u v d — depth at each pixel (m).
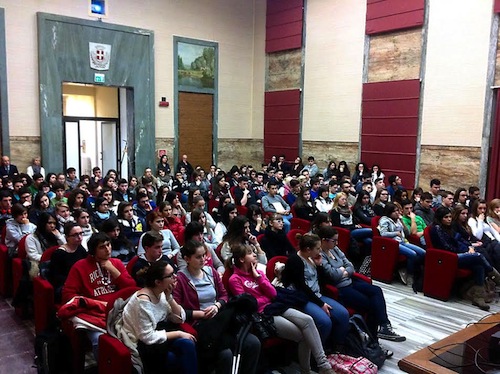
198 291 3.28
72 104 12.34
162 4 11.61
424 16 9.38
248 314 3.19
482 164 8.65
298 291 3.53
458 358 2.51
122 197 7.93
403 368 2.48
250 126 13.81
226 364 2.89
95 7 10.51
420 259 5.58
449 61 9.05
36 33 9.80
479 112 8.66
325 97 11.54
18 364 3.55
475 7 8.62
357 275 4.16
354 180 10.28
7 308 4.68
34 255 4.28
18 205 4.97
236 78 13.30
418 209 6.56
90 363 3.48
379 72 10.30
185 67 12.20
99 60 10.64
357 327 3.61
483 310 4.93
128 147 11.70
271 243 4.89
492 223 5.95
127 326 2.78
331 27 11.26
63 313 3.12
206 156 12.92
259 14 13.23
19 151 9.80
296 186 8.38
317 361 3.26
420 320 4.62
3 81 9.45
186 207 7.02
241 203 8.22
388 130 10.17
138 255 4.00
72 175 9.36
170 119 12.06
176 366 2.78
